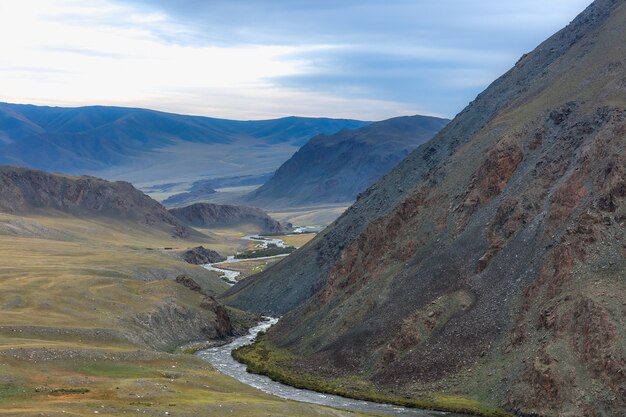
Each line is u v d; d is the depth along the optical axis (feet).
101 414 247.91
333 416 297.94
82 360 347.15
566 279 374.02
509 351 367.45
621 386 306.35
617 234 377.50
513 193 468.75
